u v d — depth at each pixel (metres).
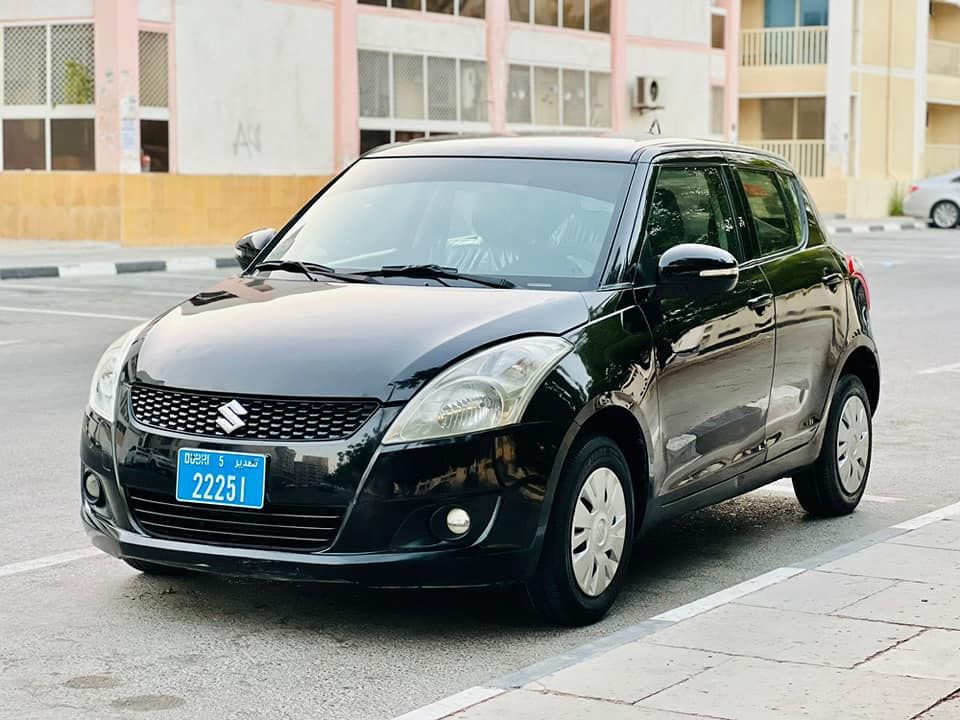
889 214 43.84
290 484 5.13
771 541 6.95
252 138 26.09
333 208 6.63
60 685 4.85
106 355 5.83
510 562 5.18
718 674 4.61
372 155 6.91
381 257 6.25
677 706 4.33
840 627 5.11
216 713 4.59
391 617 5.63
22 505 7.55
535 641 5.34
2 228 25.06
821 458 7.23
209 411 5.30
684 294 6.05
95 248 23.81
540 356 5.32
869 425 7.61
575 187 6.26
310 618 5.62
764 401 6.57
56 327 14.84
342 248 6.37
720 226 6.61
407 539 5.09
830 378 7.16
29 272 20.23
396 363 5.21
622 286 5.86
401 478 5.07
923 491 8.03
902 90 46.34
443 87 30.14
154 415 5.39
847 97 41.88
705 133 38.12
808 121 43.75
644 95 35.25
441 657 5.16
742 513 7.54
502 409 5.16
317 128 27.27
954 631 5.05
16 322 15.23
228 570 5.23
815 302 7.01
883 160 45.81
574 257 5.96
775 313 6.64
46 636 5.39
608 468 5.54
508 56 31.69
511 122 31.89
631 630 5.21
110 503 5.50
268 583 6.09
